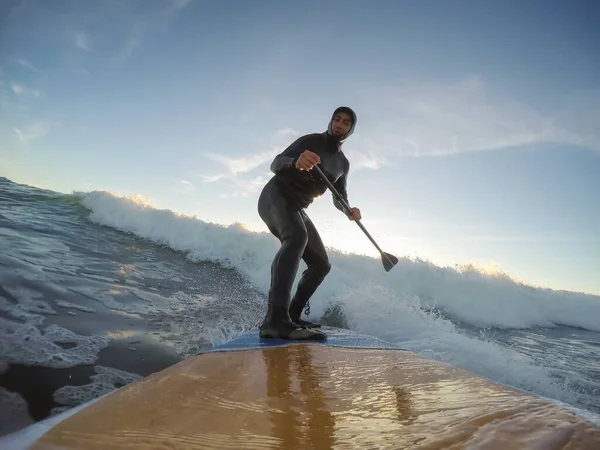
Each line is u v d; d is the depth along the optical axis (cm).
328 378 180
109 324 294
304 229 315
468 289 761
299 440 110
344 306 519
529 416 123
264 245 680
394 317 495
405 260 794
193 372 184
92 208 722
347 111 339
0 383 182
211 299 449
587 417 124
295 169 327
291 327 280
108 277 419
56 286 340
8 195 752
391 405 141
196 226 696
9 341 224
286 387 164
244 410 136
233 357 217
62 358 221
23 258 396
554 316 757
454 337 446
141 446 106
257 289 558
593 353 539
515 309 741
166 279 484
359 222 354
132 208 722
